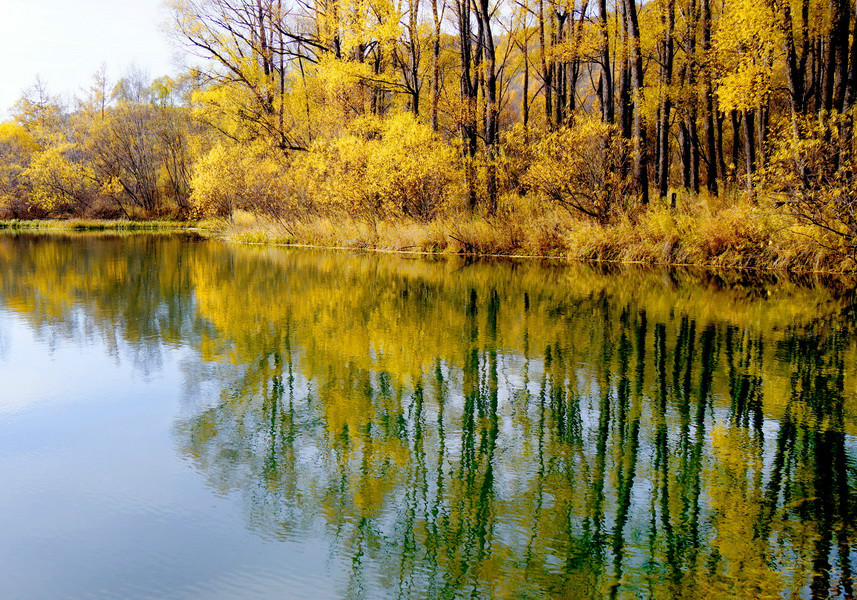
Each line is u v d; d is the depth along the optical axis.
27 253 18.92
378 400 5.31
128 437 4.44
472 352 6.80
